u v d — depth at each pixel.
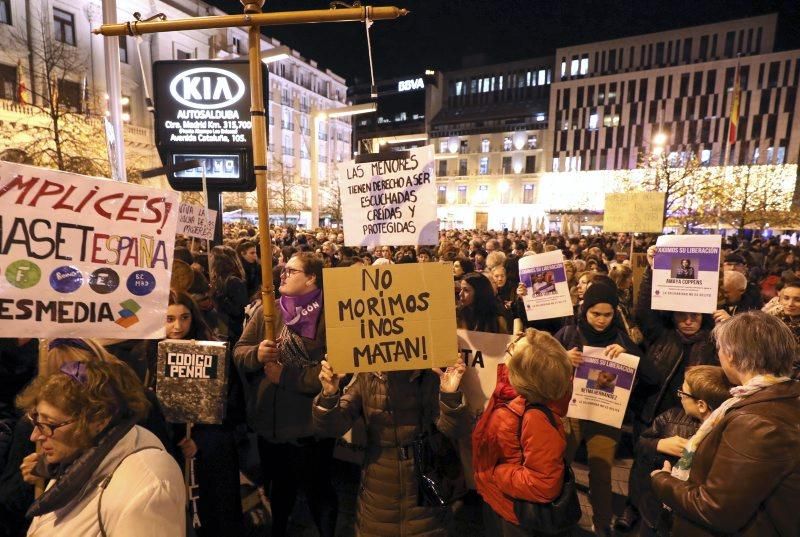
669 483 1.80
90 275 1.96
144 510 1.29
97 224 1.97
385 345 2.24
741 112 45.19
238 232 15.78
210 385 2.07
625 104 49.81
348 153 62.31
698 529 1.70
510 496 2.07
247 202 37.31
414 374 2.34
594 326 3.08
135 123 30.39
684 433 2.28
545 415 1.98
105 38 7.66
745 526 1.51
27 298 1.88
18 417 2.23
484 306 3.80
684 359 2.93
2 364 2.50
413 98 65.88
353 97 71.25
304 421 2.74
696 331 2.96
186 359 2.09
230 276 4.91
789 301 3.44
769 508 1.48
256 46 2.40
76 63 24.77
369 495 2.35
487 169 57.47
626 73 49.53
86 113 20.34
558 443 1.96
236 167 5.77
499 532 2.32
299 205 46.94
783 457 1.44
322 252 8.94
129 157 29.58
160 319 2.08
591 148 51.62
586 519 3.33
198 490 2.44
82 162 15.34
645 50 50.06
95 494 1.33
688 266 2.97
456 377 2.23
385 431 2.33
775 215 30.88
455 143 59.69
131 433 1.46
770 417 1.49
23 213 1.86
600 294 3.04
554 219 52.84
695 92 46.88
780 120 43.56
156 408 2.03
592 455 3.02
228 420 2.67
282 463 2.80
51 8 24.38
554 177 53.41
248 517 3.30
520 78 61.06
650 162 35.53
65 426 1.36
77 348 1.89
